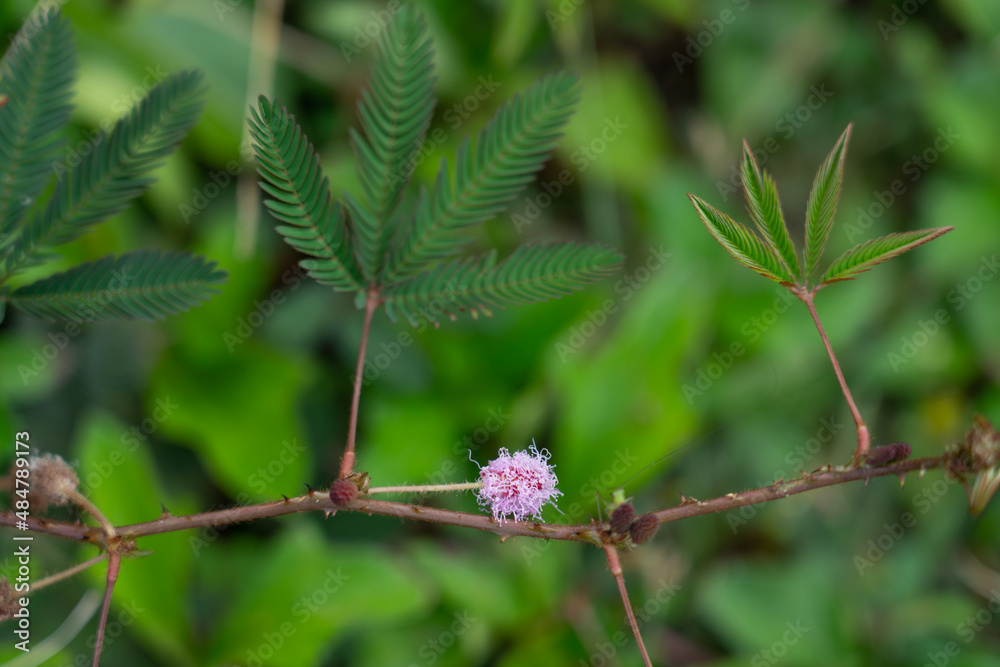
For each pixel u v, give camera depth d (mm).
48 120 491
